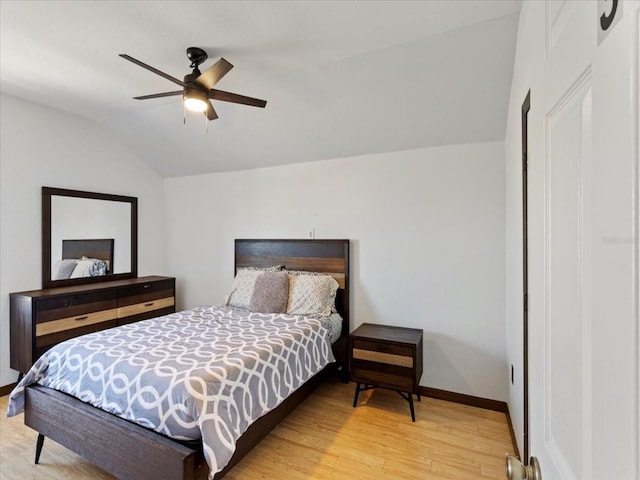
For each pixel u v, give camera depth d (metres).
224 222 4.16
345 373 3.24
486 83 2.35
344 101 2.74
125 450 1.63
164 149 3.98
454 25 1.97
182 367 1.82
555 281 0.64
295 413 2.64
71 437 1.81
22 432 2.35
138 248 4.21
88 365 1.94
